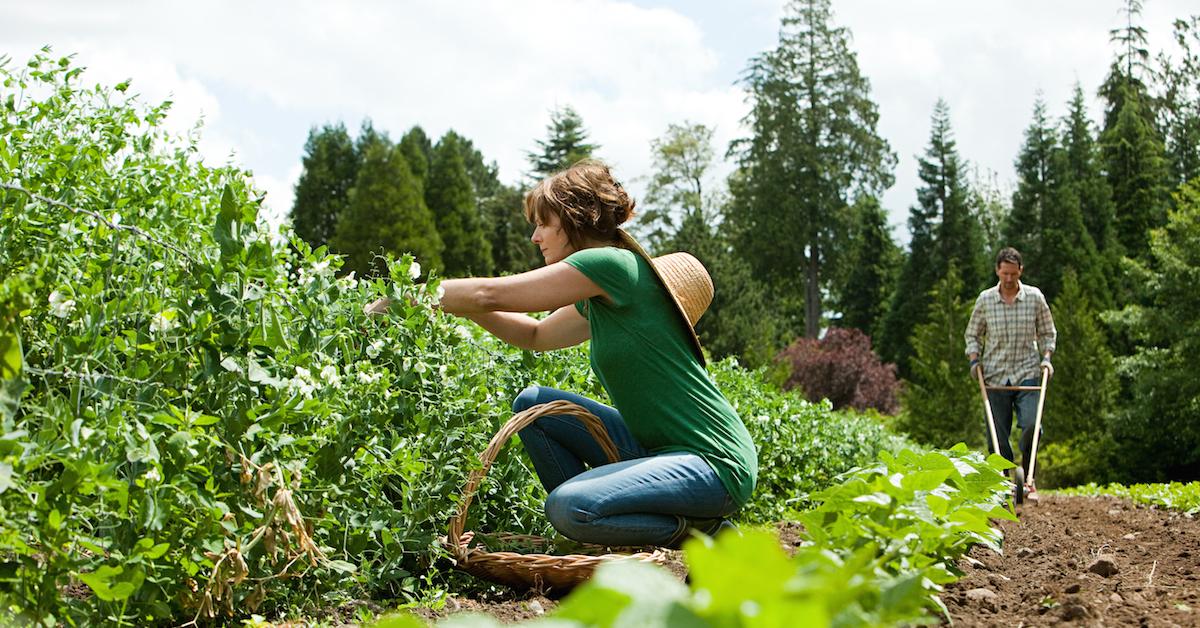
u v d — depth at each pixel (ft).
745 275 115.65
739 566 3.35
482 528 12.48
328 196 161.48
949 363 87.51
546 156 172.55
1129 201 128.47
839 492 8.49
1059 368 73.67
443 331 10.76
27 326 8.52
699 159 158.30
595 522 10.18
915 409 78.74
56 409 7.28
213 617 8.46
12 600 6.73
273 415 8.70
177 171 12.02
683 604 3.56
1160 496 26.30
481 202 189.98
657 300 10.79
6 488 6.31
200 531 8.02
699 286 11.25
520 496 12.55
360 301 11.33
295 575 9.18
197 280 8.97
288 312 10.03
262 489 8.23
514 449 12.43
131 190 11.15
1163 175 129.59
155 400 8.28
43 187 10.39
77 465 6.88
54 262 9.28
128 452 7.30
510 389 14.49
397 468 10.11
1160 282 69.05
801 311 163.12
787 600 3.44
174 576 8.14
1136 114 132.67
